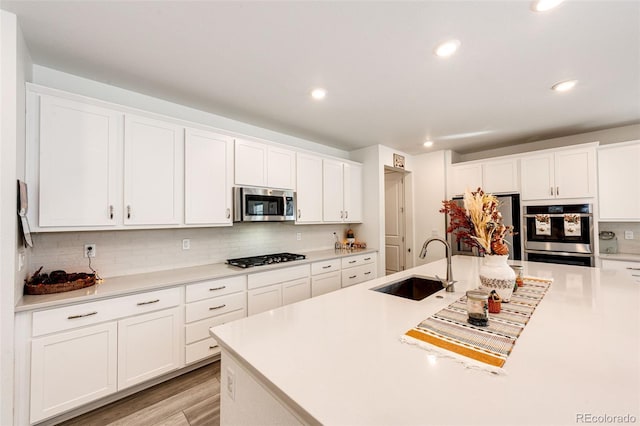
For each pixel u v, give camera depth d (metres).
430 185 4.77
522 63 2.02
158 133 2.32
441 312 1.44
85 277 2.04
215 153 2.70
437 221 4.68
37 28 1.59
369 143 4.23
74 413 1.80
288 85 2.33
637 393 0.75
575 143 3.78
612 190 3.28
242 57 1.92
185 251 2.77
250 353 1.02
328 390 0.79
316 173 3.73
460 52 1.88
